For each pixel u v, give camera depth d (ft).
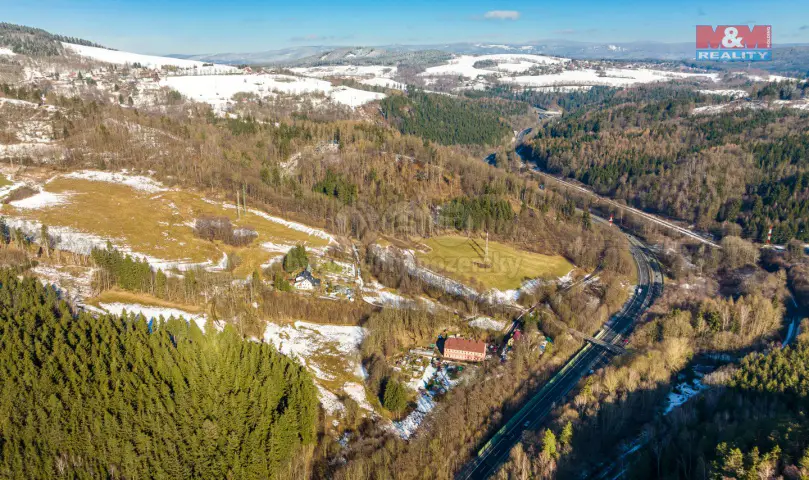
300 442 344.90
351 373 437.99
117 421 298.76
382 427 380.37
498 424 396.16
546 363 472.44
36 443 278.87
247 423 325.62
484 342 488.02
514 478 325.42
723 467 286.05
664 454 327.06
